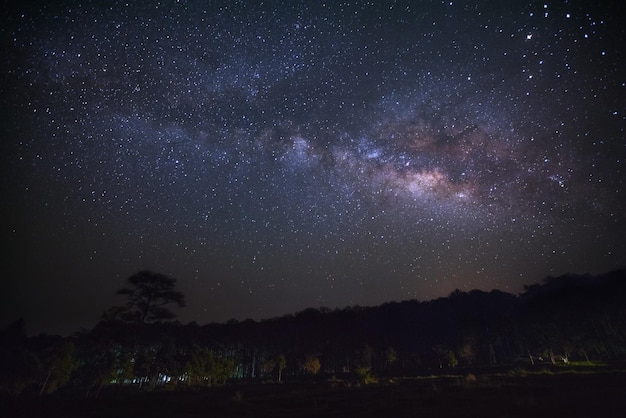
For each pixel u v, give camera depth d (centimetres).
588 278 5622
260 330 7019
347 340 6769
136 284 3716
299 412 1738
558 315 5141
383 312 8069
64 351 3122
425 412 1484
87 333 3428
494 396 1817
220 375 4116
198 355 3991
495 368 4453
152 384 3581
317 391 2802
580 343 4653
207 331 6378
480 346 6009
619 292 4988
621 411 1241
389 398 2033
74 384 3456
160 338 3753
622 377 2316
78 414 1927
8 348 3253
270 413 1747
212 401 2348
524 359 5594
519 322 5809
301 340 6938
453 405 1614
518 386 2200
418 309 8094
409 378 3762
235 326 6906
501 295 7756
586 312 5012
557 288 5591
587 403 1418
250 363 6531
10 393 2972
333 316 7650
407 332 7162
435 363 5962
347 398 2192
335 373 5966
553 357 4869
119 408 2144
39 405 2311
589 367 3472
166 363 3662
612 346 4947
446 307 7912
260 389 3328
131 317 3594
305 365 5344
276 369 5816
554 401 1513
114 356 3278
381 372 5509
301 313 7794
